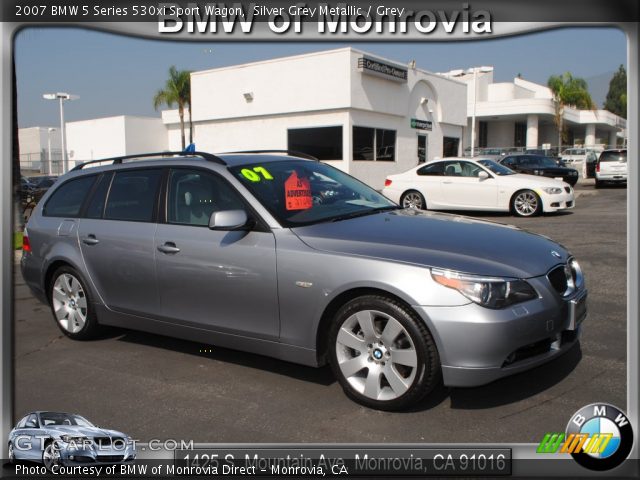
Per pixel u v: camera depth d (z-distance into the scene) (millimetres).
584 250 8688
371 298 3613
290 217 4156
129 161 5203
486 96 39438
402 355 3543
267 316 4043
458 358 3355
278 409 3844
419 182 14336
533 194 13070
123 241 4805
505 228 4312
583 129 47875
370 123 22719
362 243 3773
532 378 4086
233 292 4168
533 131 37156
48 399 4137
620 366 4242
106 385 4363
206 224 4402
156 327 4738
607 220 12195
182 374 4531
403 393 3557
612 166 22344
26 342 5453
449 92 27766
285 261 3906
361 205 4664
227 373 4512
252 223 4129
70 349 5215
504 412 3639
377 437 3418
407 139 25062
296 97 22688
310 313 3836
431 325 3387
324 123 22234
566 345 3766
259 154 5098
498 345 3330
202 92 25703
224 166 4484
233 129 25156
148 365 4754
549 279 3648
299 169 4801
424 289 3416
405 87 24406
